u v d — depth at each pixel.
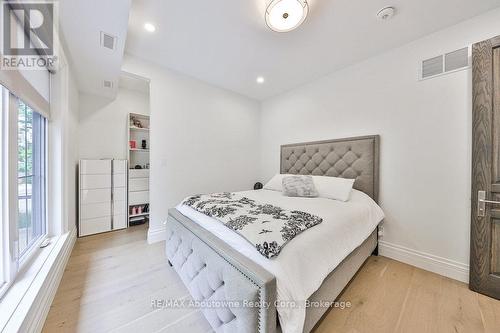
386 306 1.46
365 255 1.94
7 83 1.08
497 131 1.55
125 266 2.02
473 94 1.63
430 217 1.97
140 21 1.83
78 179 2.85
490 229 1.57
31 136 1.65
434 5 1.61
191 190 3.03
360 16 1.74
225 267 1.12
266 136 3.87
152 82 2.61
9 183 1.19
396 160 2.19
